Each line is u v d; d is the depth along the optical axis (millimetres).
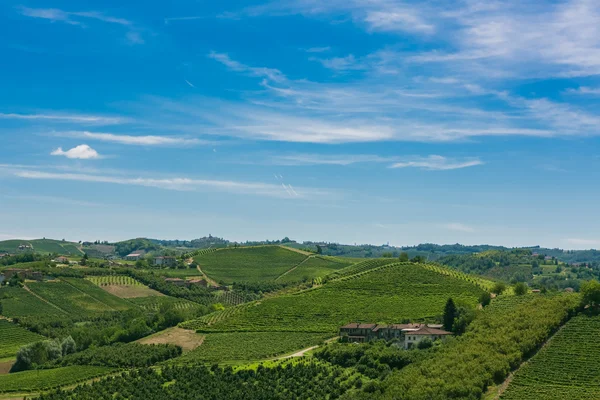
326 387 166000
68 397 175625
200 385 176625
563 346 177500
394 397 147500
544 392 151125
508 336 180250
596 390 151250
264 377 177750
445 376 156000
